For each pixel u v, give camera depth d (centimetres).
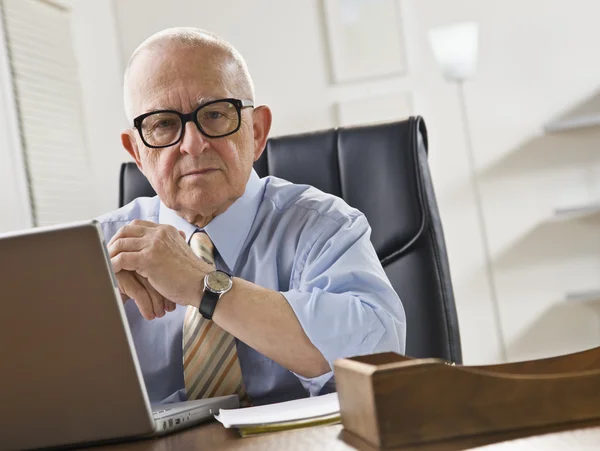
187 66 141
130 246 128
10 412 91
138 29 410
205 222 150
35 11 341
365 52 395
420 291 162
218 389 132
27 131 325
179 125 141
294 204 153
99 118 382
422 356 160
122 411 90
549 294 381
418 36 393
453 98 389
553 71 383
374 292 138
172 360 144
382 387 68
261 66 404
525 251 384
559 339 381
